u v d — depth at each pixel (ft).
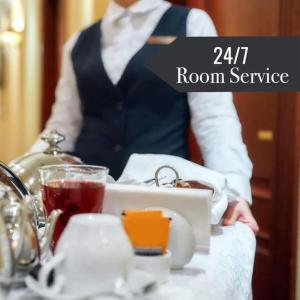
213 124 3.73
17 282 1.65
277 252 6.73
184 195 2.14
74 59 4.31
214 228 2.81
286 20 6.41
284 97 6.46
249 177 3.44
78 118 4.43
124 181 2.86
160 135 4.04
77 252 1.55
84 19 8.98
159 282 1.80
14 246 1.69
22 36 11.71
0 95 13.19
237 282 2.24
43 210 2.32
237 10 7.11
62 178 2.20
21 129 11.95
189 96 4.00
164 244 1.86
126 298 1.51
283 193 6.59
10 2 12.12
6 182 2.45
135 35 4.11
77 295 1.51
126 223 1.84
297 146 6.21
